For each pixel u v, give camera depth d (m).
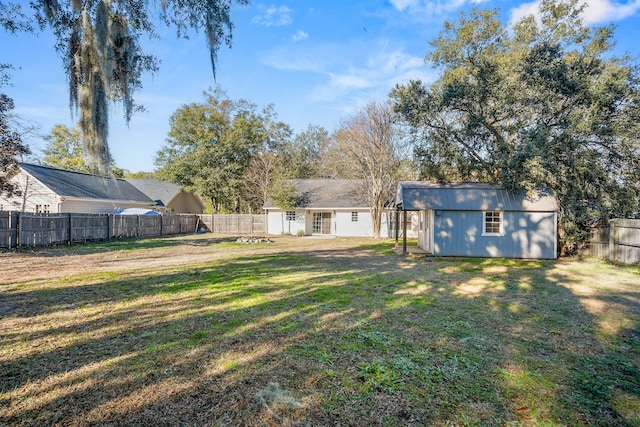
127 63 6.29
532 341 4.01
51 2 5.61
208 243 16.73
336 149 22.64
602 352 3.72
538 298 6.11
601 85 10.74
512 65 13.20
